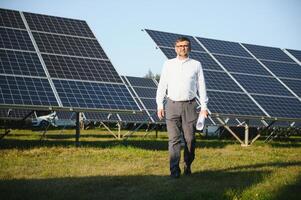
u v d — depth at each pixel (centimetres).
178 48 727
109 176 713
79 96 1331
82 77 1445
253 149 1451
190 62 729
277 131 2605
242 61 2125
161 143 1688
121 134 2662
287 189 583
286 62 2291
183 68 723
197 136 2691
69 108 1260
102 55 1614
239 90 1823
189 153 736
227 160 1007
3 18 1623
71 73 1447
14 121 2617
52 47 1558
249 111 1664
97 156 1044
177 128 719
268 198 524
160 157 1071
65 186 620
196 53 2047
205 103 729
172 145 709
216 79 1855
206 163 928
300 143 2055
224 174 730
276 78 2042
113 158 1010
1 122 2802
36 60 1449
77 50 1588
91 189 603
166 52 1853
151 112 2556
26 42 1534
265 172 747
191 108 723
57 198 541
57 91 1327
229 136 2619
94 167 828
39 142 1522
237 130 2509
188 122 722
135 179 680
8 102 1196
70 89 1359
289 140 2470
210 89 1755
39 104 1230
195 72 727
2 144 1359
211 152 1275
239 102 1719
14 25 1606
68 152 1117
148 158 1034
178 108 716
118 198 550
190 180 672
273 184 623
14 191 568
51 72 1416
